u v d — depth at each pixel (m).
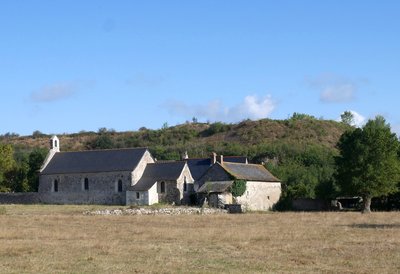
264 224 50.59
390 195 85.50
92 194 101.25
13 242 36.38
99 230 45.06
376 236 39.00
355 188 77.25
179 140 179.75
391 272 25.08
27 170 114.62
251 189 90.31
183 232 42.59
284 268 26.28
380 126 78.19
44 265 27.20
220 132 180.12
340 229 44.59
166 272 25.23
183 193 97.12
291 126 172.00
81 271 25.61
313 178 98.88
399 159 81.31
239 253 31.17
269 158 135.75
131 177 98.38
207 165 106.50
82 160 104.44
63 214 69.69
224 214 70.69
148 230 44.75
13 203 104.38
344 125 182.62
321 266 26.80
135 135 189.88
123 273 25.05
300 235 40.09
